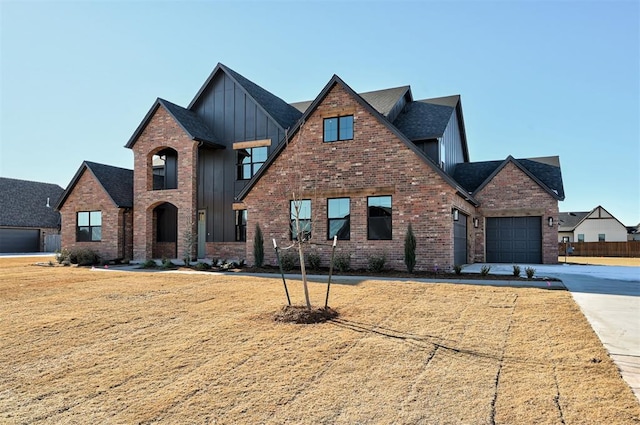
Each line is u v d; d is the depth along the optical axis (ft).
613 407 14.73
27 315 30.89
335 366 19.51
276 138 74.02
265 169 62.08
